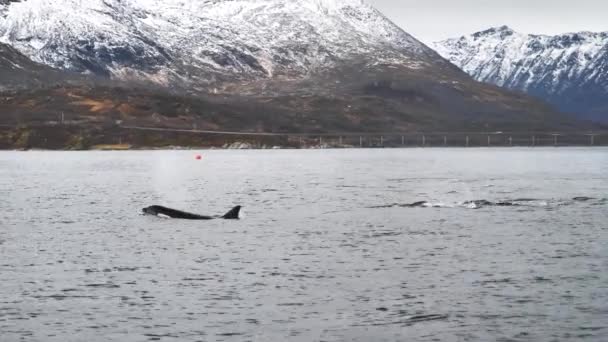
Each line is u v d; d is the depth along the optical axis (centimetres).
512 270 9306
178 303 7831
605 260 9912
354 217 14712
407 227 13162
